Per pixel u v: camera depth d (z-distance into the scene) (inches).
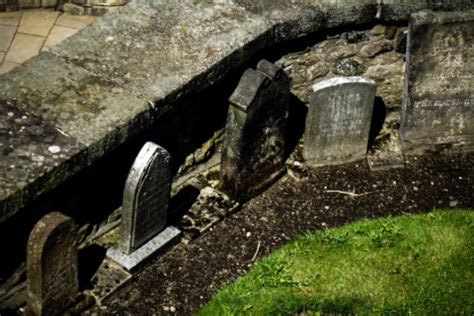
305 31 262.1
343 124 260.8
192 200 252.8
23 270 230.4
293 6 262.8
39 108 233.3
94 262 236.2
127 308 231.0
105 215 243.9
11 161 221.9
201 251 243.3
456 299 231.5
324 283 234.2
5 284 228.7
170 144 251.8
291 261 239.1
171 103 242.2
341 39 268.5
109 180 240.4
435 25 256.8
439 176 265.6
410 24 258.7
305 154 264.1
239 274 239.3
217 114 258.8
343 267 237.8
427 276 236.2
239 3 263.3
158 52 249.3
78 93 237.8
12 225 223.6
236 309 228.2
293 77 269.4
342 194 259.4
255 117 246.2
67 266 222.8
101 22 255.0
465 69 263.0
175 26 256.1
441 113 267.4
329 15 263.0
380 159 267.3
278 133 255.6
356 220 253.1
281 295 231.5
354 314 228.2
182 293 234.8
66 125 230.5
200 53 249.6
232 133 247.3
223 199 253.3
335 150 264.5
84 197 236.4
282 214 253.8
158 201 235.9
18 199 217.9
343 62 271.7
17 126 229.0
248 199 256.2
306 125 259.4
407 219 250.4
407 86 264.2
